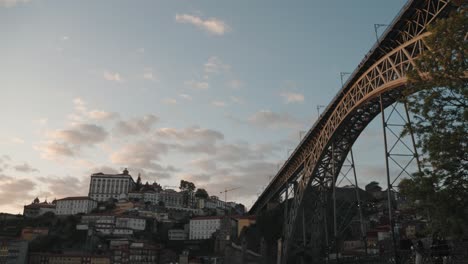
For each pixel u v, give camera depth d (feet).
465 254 106.93
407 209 99.45
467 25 83.51
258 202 565.12
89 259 514.27
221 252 530.27
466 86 82.99
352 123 252.62
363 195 468.75
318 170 310.24
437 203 81.15
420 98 89.56
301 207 329.93
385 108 224.53
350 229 394.73
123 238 602.44
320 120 279.90
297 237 395.34
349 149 282.97
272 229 495.41
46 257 513.86
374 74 202.80
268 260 463.42
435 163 83.82
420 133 89.10
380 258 179.73
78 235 625.82
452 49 84.33
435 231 88.63
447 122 84.74
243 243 485.15
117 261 526.98
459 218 79.66
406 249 139.85
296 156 348.38
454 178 81.76
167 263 561.43
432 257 118.73
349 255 294.66
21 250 507.30
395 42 186.50
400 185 89.20
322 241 327.67
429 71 87.92
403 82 167.63
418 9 164.35
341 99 247.91
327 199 321.11
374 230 365.40
